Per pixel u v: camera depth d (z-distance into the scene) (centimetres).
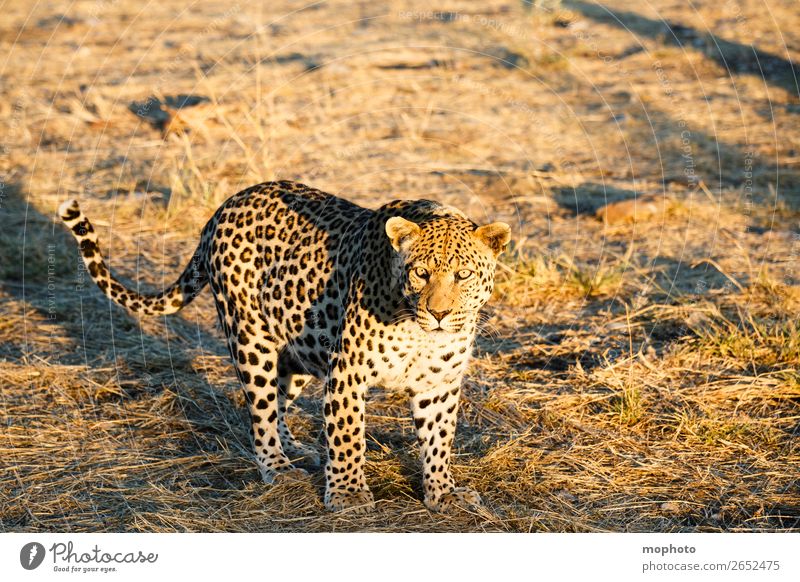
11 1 3170
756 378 972
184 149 1792
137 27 2758
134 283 1283
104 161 1744
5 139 1869
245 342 820
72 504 777
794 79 2139
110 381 991
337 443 747
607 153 1811
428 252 680
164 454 861
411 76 2219
